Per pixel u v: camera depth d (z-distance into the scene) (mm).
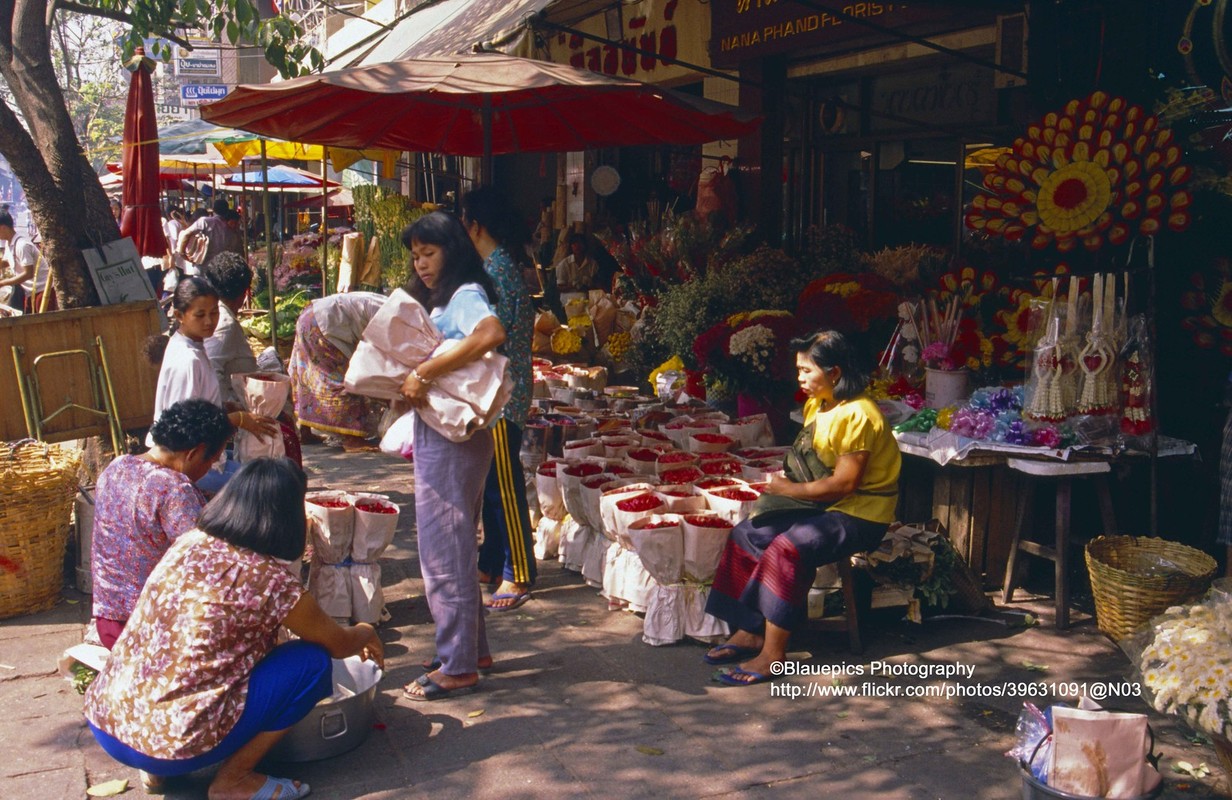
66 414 5633
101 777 3391
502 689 4004
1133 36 5277
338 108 5980
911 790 3314
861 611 4559
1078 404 4586
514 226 4668
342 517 4379
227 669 3092
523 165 15062
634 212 12102
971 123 7234
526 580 4812
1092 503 5406
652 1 10141
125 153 8102
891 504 4094
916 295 6352
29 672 4133
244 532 3092
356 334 7684
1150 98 5270
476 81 4723
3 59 6305
